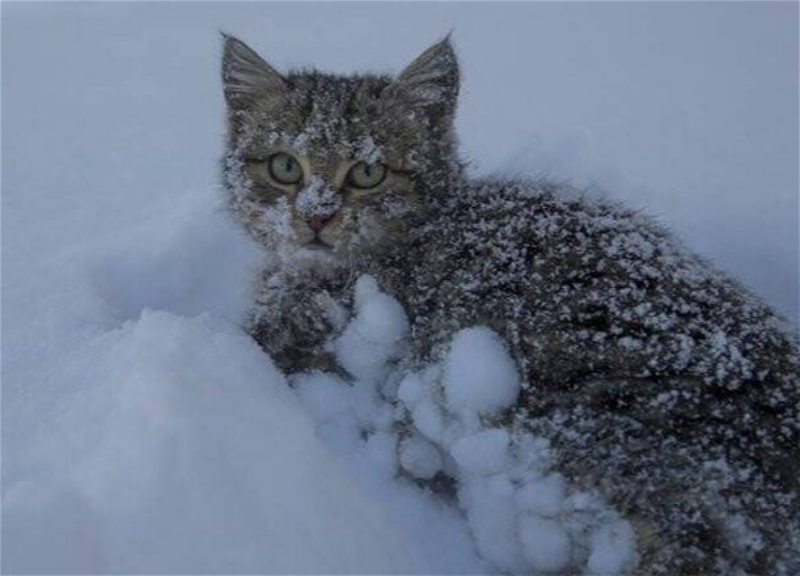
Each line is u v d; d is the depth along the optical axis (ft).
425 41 2.46
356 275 1.18
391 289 1.14
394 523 1.00
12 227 1.57
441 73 1.27
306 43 2.46
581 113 1.99
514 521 0.96
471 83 2.18
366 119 1.19
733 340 0.95
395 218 1.19
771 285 1.48
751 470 0.87
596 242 1.07
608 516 0.90
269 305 1.23
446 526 1.03
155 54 2.47
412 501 1.06
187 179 1.77
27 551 0.76
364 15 2.71
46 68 2.38
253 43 2.47
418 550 0.99
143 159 1.85
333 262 1.19
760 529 0.85
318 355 1.18
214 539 0.84
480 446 0.97
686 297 1.00
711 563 0.84
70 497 0.81
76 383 1.07
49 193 1.70
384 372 1.14
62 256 1.47
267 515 0.88
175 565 0.81
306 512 0.90
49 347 1.20
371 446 1.09
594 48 2.41
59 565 0.77
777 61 2.27
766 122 1.92
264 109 1.26
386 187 1.19
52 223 1.59
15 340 1.22
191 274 1.51
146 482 0.84
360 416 1.13
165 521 0.82
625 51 2.38
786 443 0.88
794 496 0.86
